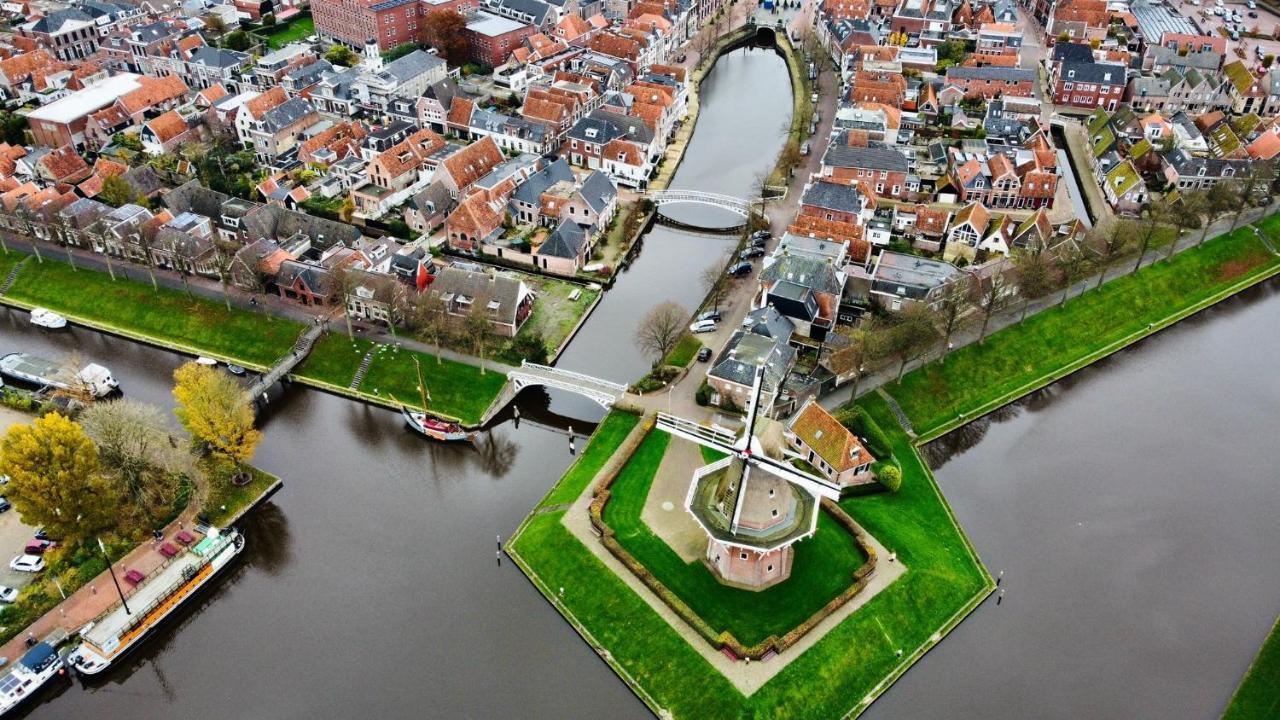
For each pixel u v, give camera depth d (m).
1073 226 177.25
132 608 107.81
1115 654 105.38
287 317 158.00
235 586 115.31
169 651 107.75
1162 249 177.75
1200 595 112.88
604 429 134.62
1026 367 150.38
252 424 137.62
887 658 103.38
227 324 157.38
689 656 101.56
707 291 173.75
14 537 119.12
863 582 108.19
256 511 125.69
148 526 119.62
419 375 145.88
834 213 182.00
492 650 105.81
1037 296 158.25
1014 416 143.00
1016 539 120.31
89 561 114.38
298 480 130.75
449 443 137.62
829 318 154.00
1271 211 191.12
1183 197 181.88
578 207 184.62
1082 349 155.25
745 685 98.62
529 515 122.44
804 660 101.25
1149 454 135.25
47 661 102.25
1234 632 108.19
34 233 178.38
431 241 184.12
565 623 108.44
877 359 139.88
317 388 147.38
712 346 151.88
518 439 139.50
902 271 162.50
